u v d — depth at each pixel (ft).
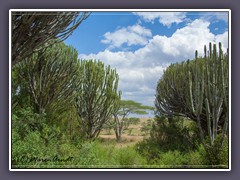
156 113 36.88
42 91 24.53
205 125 28.19
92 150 19.62
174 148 28.04
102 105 29.76
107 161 18.37
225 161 18.88
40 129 21.42
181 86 30.48
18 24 14.01
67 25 16.52
